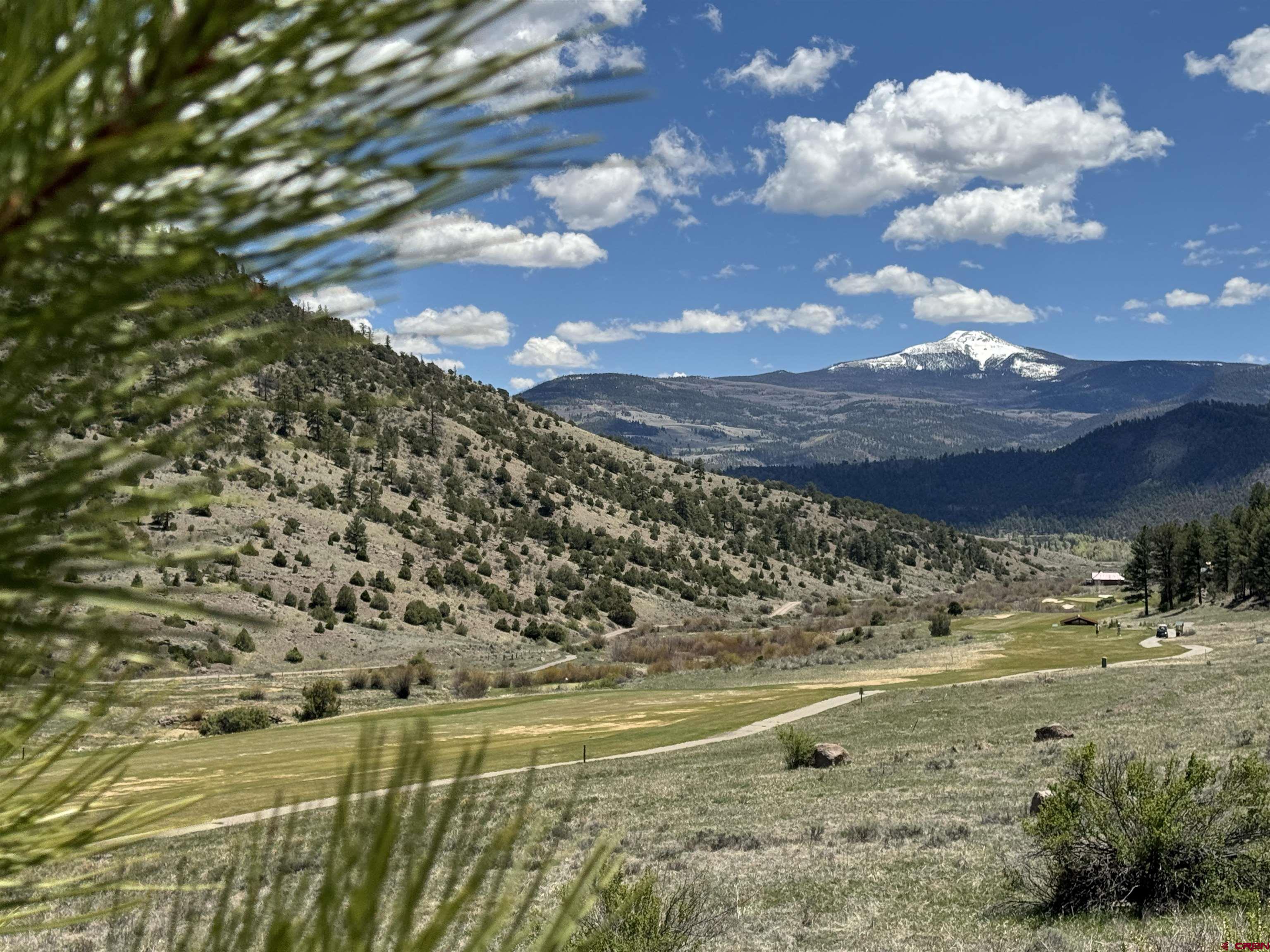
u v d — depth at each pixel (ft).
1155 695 144.05
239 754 146.82
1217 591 441.27
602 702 239.09
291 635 325.83
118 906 3.39
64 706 3.22
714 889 53.98
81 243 2.38
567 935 3.31
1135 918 38.19
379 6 2.39
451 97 2.38
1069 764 43.42
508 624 440.04
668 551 647.15
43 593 2.30
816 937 43.70
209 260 2.41
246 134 2.40
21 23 2.29
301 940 2.68
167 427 2.57
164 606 2.35
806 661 318.86
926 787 91.91
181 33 2.39
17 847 3.33
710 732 180.14
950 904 46.80
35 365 2.44
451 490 597.52
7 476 2.42
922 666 277.64
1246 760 41.14
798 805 90.84
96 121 2.39
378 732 2.99
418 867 2.84
